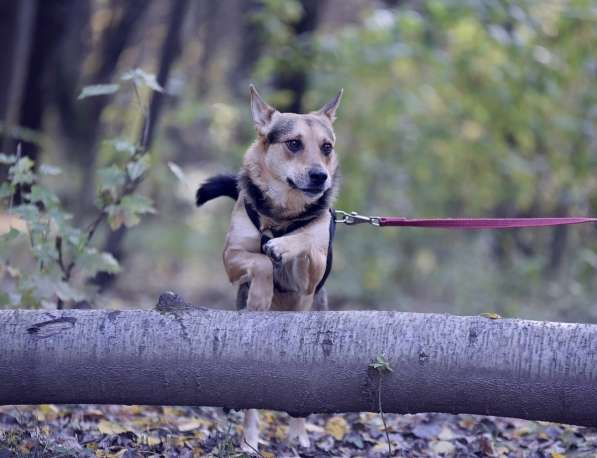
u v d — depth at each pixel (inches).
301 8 643.5
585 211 687.1
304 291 265.0
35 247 294.7
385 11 600.4
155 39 908.6
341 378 215.0
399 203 665.6
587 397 206.5
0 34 585.9
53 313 222.4
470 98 613.6
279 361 215.8
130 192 319.0
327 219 272.5
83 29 840.9
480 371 210.8
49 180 797.9
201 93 856.3
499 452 273.7
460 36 600.1
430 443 283.7
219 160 735.7
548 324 215.5
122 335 217.6
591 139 629.6
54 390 217.9
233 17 897.5
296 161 266.2
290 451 274.8
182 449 257.1
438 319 218.8
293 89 657.0
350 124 627.8
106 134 849.5
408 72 630.5
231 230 271.0
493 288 597.9
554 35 624.7
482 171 650.2
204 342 217.0
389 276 648.4
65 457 231.9
